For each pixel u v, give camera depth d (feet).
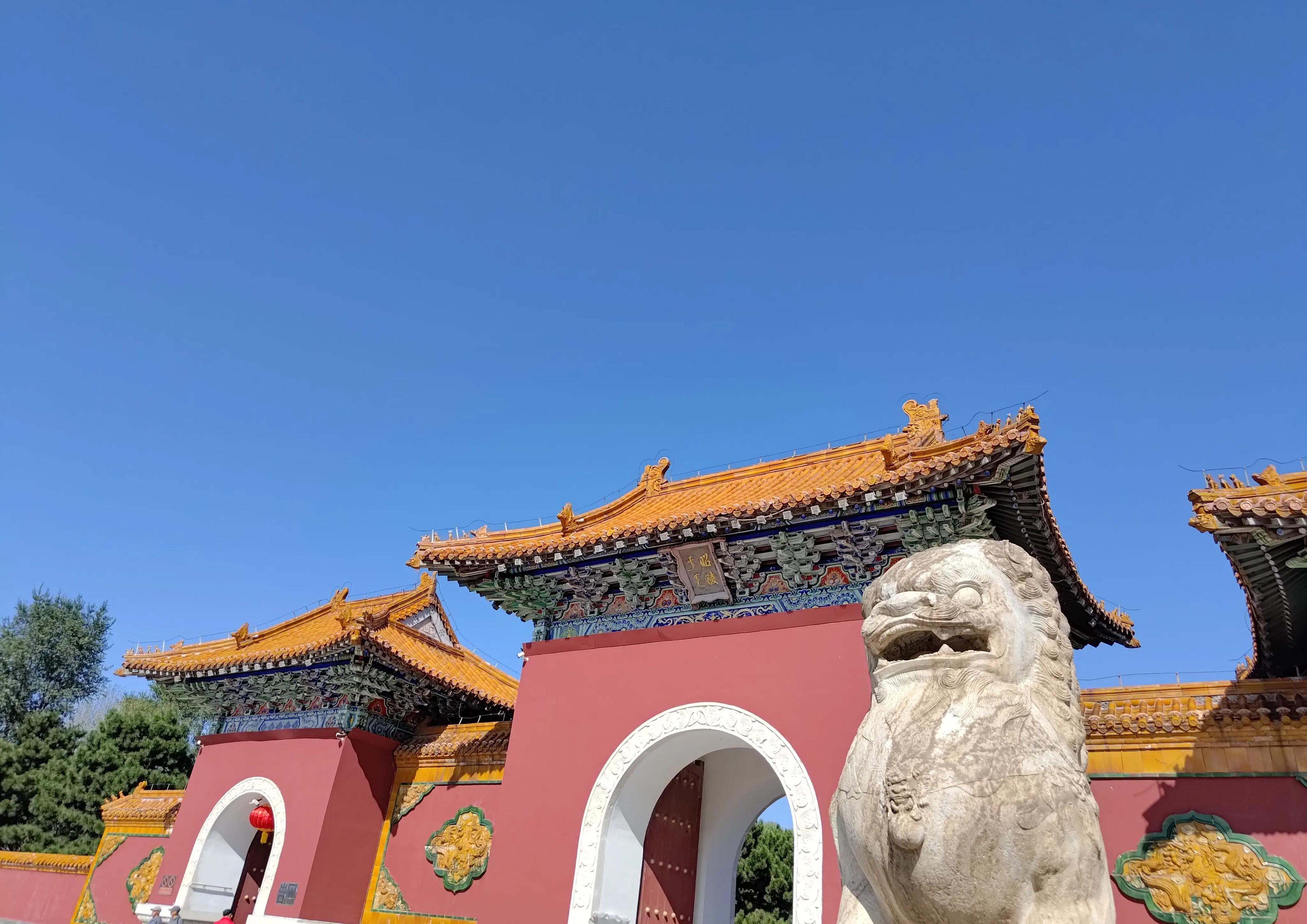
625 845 43.60
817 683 40.47
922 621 20.02
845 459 56.13
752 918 115.96
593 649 49.06
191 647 76.95
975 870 16.15
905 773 17.29
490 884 44.29
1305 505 30.37
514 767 47.37
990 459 36.35
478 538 54.85
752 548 45.06
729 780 52.42
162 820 78.84
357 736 62.69
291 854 58.59
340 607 81.41
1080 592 45.91
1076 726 19.66
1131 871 36.22
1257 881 33.83
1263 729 36.01
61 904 81.97
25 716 141.49
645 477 64.90
